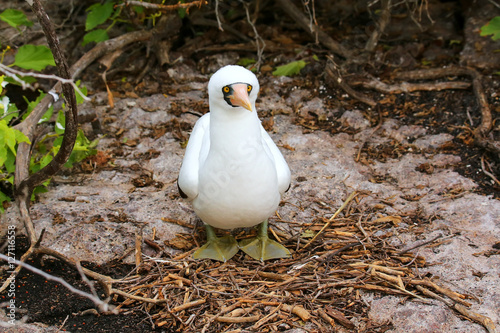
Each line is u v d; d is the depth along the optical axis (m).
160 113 6.06
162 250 4.25
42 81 6.43
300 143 5.59
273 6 7.62
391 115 5.96
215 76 3.63
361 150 5.48
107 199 4.84
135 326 3.61
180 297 3.79
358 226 4.41
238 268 4.08
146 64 6.78
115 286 3.89
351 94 6.19
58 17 7.33
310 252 4.18
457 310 3.58
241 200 3.77
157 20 6.81
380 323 3.53
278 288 3.82
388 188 4.94
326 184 4.99
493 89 6.05
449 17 7.27
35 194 4.84
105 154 5.46
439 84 6.14
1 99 4.66
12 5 7.25
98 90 6.49
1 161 4.29
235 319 3.57
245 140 3.66
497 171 5.00
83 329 3.58
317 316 3.60
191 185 3.90
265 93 6.39
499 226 4.35
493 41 6.53
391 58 6.74
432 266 4.00
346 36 7.29
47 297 3.80
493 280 3.83
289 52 7.02
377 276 3.86
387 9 6.46
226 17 7.53
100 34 6.39
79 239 4.33
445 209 4.61
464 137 5.49
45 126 5.50
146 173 5.23
